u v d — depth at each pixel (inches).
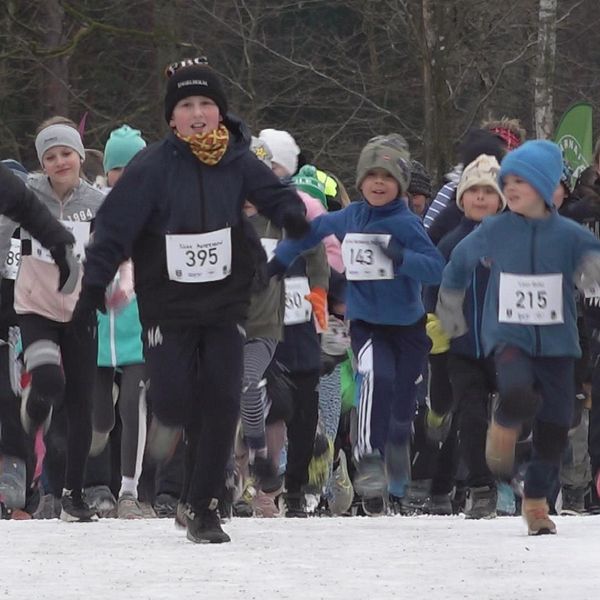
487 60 2500.0
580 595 595.2
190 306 695.7
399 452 1000.9
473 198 983.6
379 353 973.8
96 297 693.3
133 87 2684.5
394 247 950.4
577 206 1106.7
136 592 600.1
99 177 1105.4
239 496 1048.2
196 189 697.0
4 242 916.0
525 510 789.9
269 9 2854.3
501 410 755.4
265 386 1016.2
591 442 1077.1
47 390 868.0
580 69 3026.6
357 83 2751.0
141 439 1042.7
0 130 2464.3
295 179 1118.4
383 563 674.8
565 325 768.9
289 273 1027.3
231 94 2765.7
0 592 601.6
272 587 611.2
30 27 2362.2
